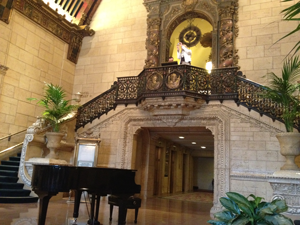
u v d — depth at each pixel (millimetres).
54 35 13703
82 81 14648
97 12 15234
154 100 9750
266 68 11227
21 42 11867
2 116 10859
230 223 2590
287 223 2447
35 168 5449
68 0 14195
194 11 12906
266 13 11727
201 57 15484
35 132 9547
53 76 13539
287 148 6047
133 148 10742
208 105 9641
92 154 9836
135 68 13617
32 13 12297
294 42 11039
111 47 14422
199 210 9211
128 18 14414
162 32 13352
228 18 12062
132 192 6074
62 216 6719
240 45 11812
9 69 11242
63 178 5254
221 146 9219
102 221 6496
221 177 9023
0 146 10445
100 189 5598
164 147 14586
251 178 8641
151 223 6539
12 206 7691
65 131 10805
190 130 11281
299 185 5484
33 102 12328
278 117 8609
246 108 9125
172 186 16281
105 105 11414
